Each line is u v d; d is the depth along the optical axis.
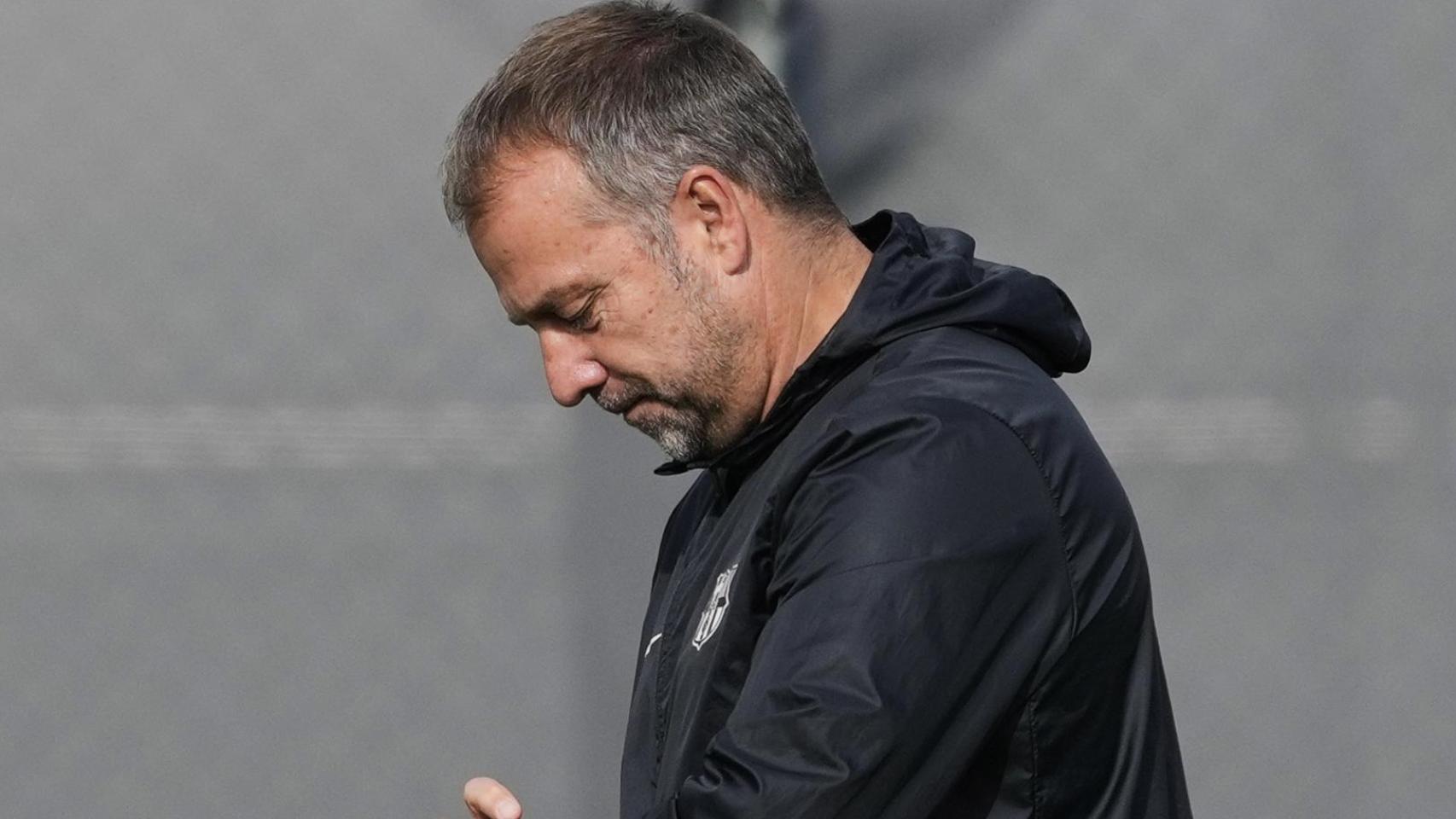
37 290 10.87
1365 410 10.83
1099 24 10.47
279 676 10.97
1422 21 10.70
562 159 4.56
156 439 10.95
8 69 10.76
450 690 10.89
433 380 10.93
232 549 10.99
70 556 10.93
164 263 10.91
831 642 4.10
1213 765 10.82
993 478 4.28
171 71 10.82
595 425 10.83
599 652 10.83
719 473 4.98
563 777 10.80
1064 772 4.44
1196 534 10.86
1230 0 10.66
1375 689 10.83
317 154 10.90
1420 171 10.73
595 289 4.62
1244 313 10.80
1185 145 10.66
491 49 10.83
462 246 10.95
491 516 10.86
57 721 10.94
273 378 10.96
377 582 10.95
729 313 4.66
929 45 9.86
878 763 4.04
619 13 4.82
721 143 4.64
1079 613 4.37
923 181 10.02
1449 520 10.80
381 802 10.94
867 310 4.60
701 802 4.09
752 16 8.97
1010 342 4.76
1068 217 10.57
